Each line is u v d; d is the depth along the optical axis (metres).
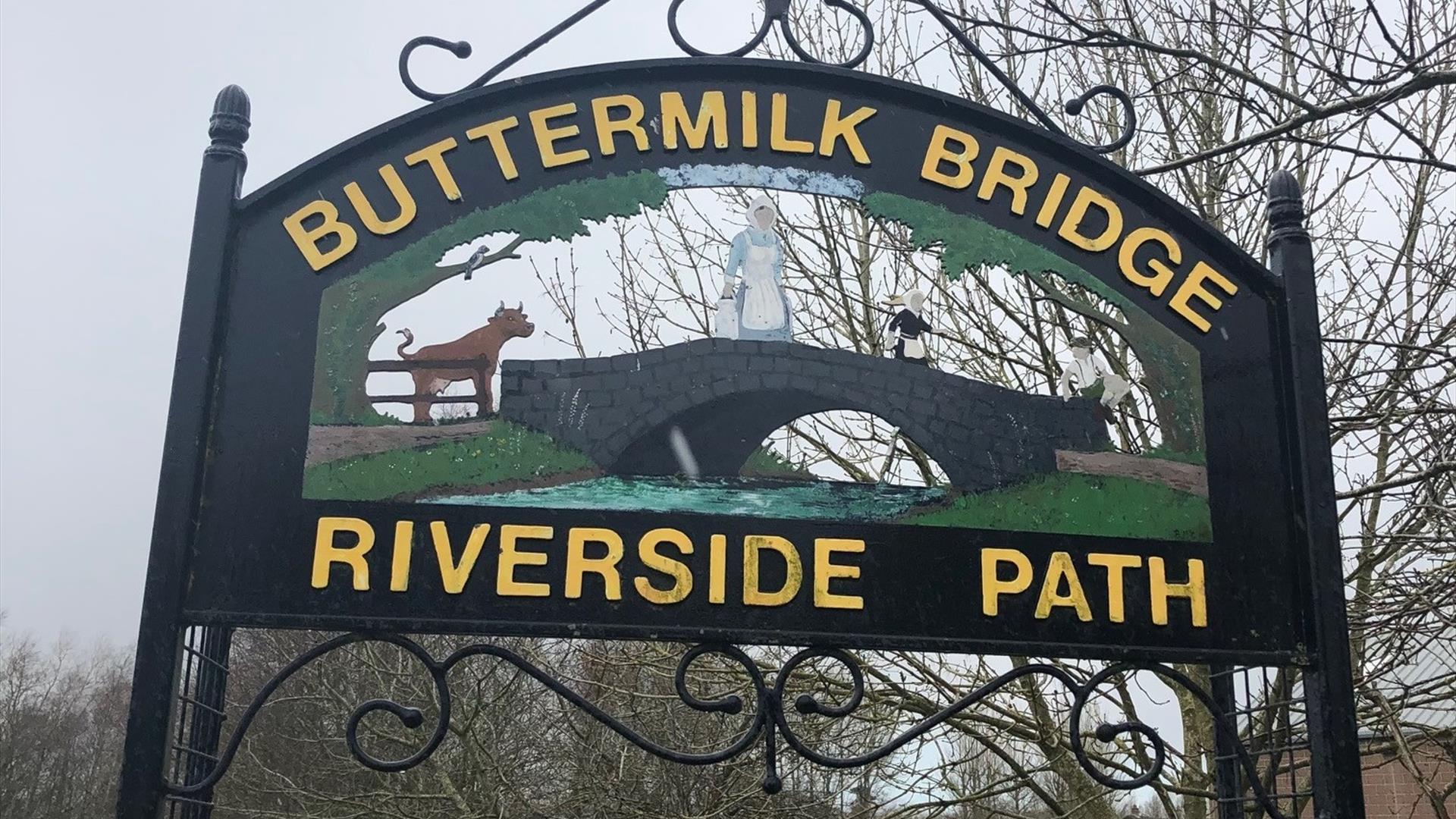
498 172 3.82
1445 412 5.54
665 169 3.89
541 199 3.81
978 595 3.54
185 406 3.39
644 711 9.72
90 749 38.91
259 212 3.67
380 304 3.65
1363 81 4.84
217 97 3.76
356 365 3.58
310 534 3.39
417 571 3.38
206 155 3.67
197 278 3.52
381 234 3.71
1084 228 3.95
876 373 3.82
